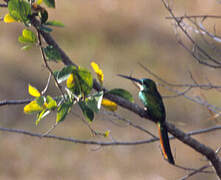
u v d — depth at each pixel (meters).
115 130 15.24
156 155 14.55
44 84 18.19
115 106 4.80
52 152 14.62
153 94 6.38
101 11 24.30
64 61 4.74
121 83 19.09
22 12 3.84
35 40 3.93
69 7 24.62
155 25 23.11
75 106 16.22
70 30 22.94
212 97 15.74
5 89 17.69
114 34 22.94
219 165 5.45
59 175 13.79
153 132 15.33
